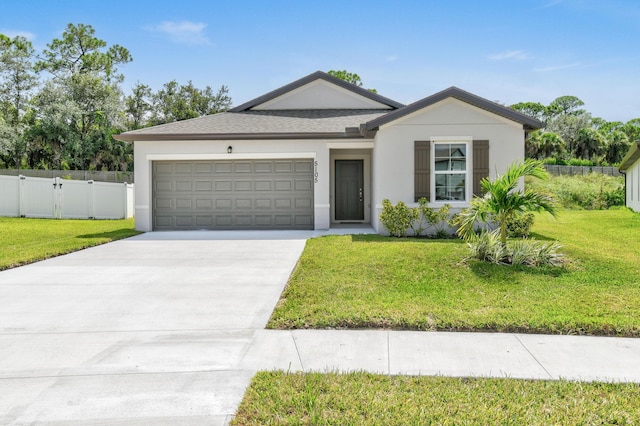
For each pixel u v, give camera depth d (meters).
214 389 3.66
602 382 3.77
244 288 7.03
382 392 3.57
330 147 13.97
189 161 14.34
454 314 5.50
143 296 6.60
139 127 42.59
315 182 13.98
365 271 7.70
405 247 9.56
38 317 5.65
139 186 14.16
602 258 8.52
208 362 4.25
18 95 37.22
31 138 33.47
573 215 18.30
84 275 7.93
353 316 5.41
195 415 3.24
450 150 12.23
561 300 6.12
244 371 4.04
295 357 4.38
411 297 6.30
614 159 48.88
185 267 8.58
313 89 17.61
